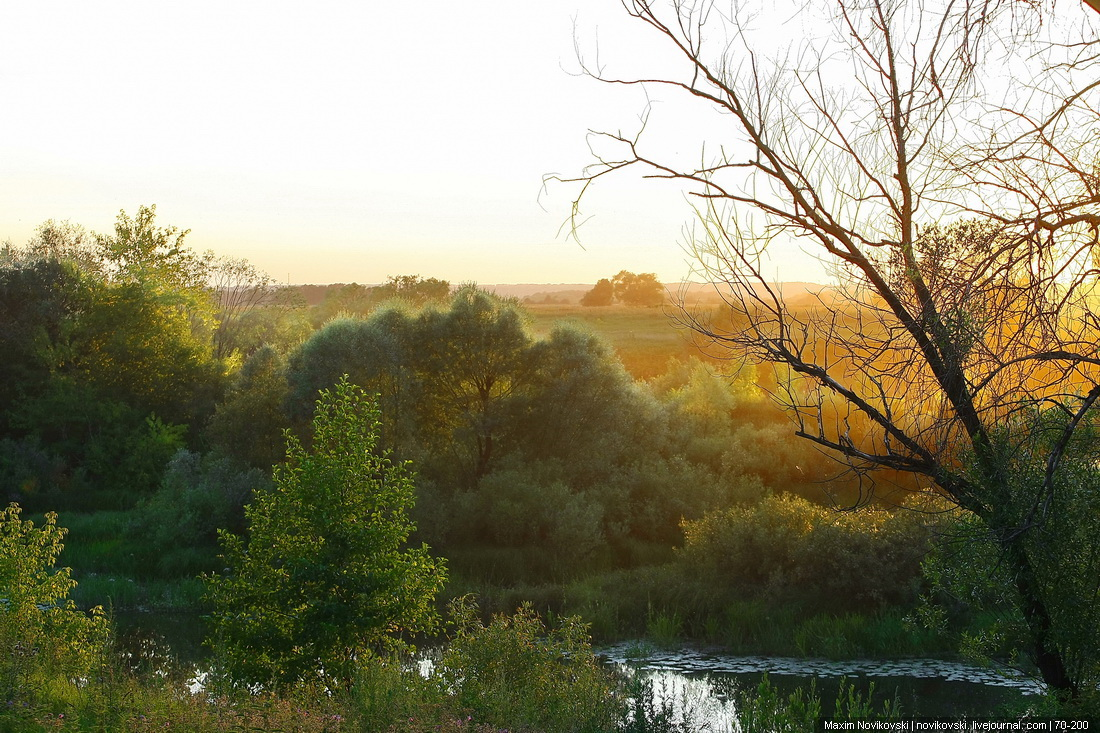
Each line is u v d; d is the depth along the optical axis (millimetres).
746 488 25469
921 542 15945
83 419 32219
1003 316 4340
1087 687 5383
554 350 26328
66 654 9680
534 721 8258
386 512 11383
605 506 23484
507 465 24250
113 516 26844
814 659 14719
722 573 18344
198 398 34844
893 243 4797
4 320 33938
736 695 12406
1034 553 5078
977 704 11812
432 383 26375
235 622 9961
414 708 7613
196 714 6996
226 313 43719
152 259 38438
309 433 24656
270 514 10539
